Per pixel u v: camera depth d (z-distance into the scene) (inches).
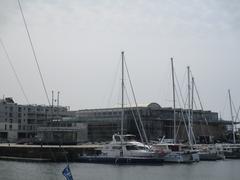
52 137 5408.5
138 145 3196.4
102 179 2222.0
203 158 3698.3
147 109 6476.4
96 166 2906.0
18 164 2974.9
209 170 2805.1
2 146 3722.9
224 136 6520.7
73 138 5506.9
